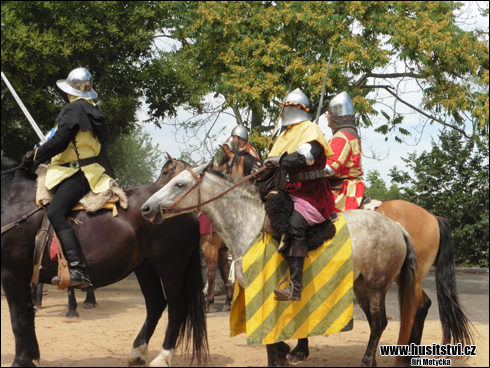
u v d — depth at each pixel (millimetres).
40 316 7461
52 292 10172
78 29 12859
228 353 5293
